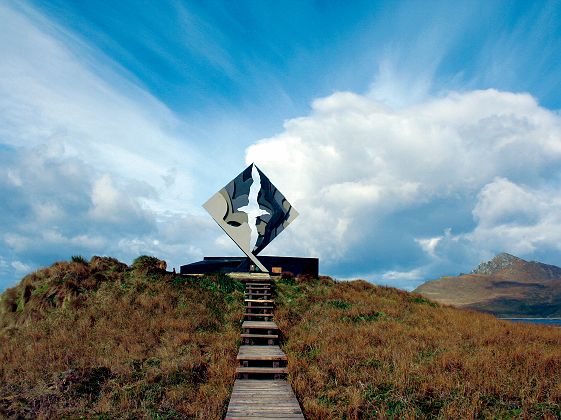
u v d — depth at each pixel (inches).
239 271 980.6
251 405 310.5
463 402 325.1
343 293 828.0
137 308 638.5
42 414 308.2
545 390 346.9
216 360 445.7
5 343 542.9
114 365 414.9
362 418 315.6
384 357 440.5
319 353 470.0
